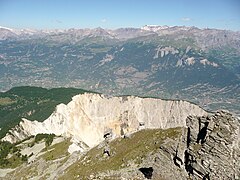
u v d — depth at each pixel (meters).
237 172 69.50
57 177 112.19
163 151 85.25
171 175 79.25
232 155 71.75
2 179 155.00
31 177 139.00
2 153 193.75
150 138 98.50
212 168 71.69
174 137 90.25
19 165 175.00
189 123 82.88
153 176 82.06
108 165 97.25
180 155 80.00
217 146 73.44
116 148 104.62
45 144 193.62
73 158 128.12
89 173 98.19
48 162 145.50
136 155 94.00
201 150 75.56
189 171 77.12
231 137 73.19
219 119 76.75
